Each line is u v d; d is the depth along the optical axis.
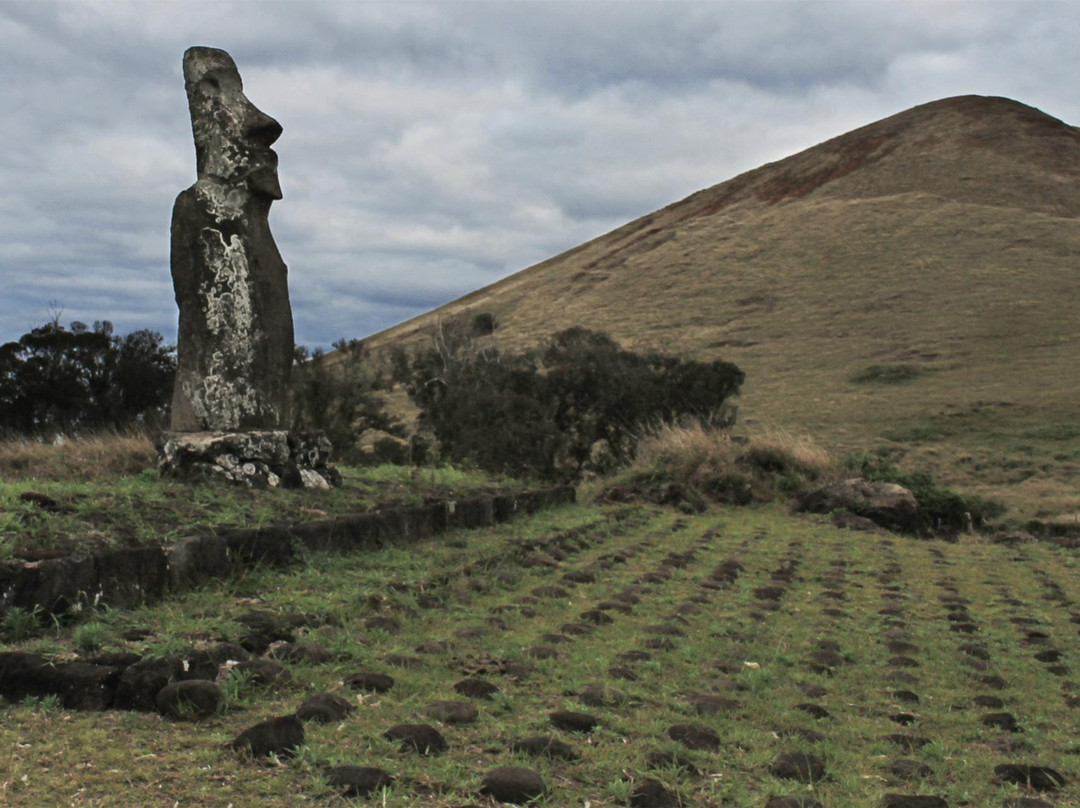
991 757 4.04
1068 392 39.47
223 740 3.45
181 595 5.30
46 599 4.56
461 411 23.20
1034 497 24.84
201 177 8.45
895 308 56.84
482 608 6.04
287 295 8.73
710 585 7.53
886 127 102.81
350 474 9.81
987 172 80.50
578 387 26.70
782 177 99.12
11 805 2.87
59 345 20.17
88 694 3.77
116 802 2.93
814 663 5.35
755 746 3.90
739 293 65.50
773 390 46.62
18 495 5.79
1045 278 57.22
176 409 8.33
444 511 8.65
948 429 36.94
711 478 14.27
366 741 3.54
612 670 4.80
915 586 8.27
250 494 7.39
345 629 5.08
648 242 88.00
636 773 3.47
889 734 4.21
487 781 3.21
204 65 8.46
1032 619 6.98
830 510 13.25
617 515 11.70
